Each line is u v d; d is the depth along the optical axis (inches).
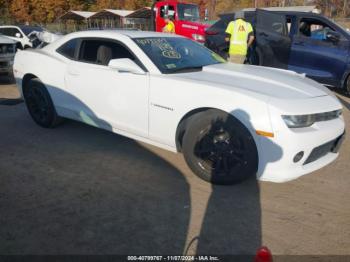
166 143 146.9
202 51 179.0
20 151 170.7
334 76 294.4
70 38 184.7
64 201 125.3
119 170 151.2
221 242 104.4
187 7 507.2
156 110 144.1
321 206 125.5
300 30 313.4
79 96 174.4
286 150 117.5
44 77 189.8
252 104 120.6
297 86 137.2
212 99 128.3
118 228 110.0
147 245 102.3
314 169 127.9
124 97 154.0
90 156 165.6
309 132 120.0
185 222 113.9
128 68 145.4
